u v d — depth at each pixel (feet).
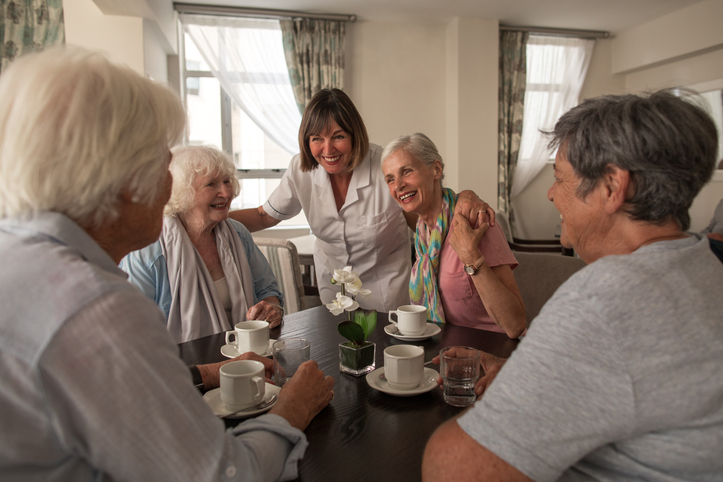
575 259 6.00
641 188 2.07
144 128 2.02
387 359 3.31
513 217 19.30
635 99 2.12
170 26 15.11
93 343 1.63
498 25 17.54
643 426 1.77
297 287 7.49
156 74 14.32
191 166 5.17
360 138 6.33
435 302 5.35
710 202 17.37
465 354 3.32
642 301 1.81
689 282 1.88
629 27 18.90
